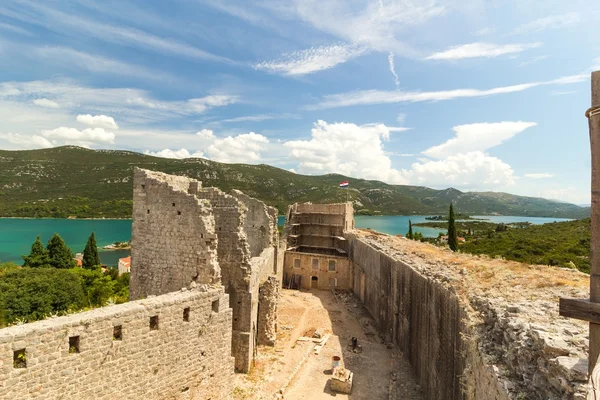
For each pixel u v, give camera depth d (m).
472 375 13.40
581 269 40.19
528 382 9.68
